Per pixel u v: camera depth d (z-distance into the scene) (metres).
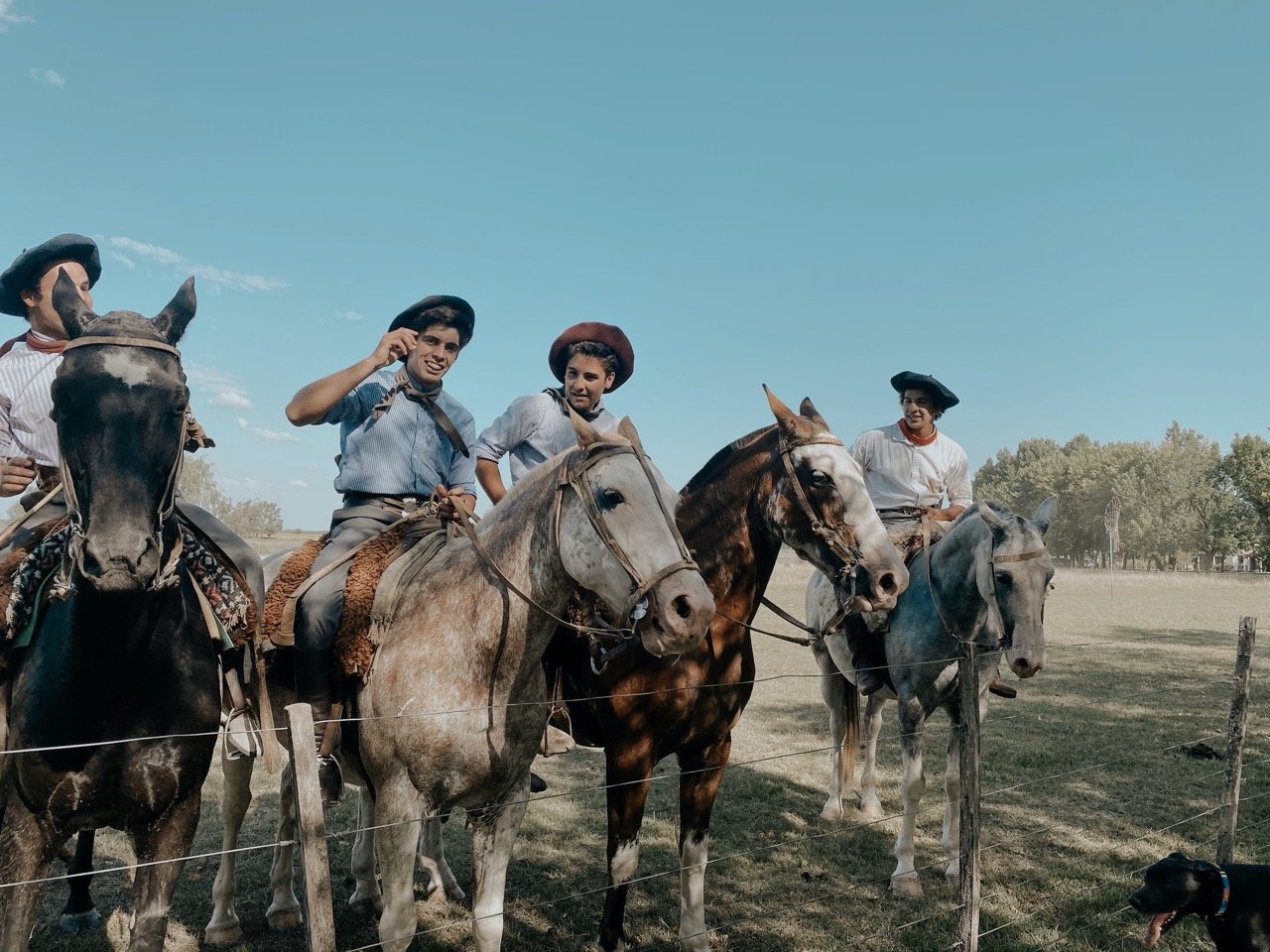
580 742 4.10
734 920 4.42
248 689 3.38
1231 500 66.50
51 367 3.13
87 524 2.25
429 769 2.88
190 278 2.73
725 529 3.94
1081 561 84.19
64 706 2.46
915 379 5.72
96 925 4.37
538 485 3.07
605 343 4.34
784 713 9.72
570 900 4.70
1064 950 4.01
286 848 4.37
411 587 3.15
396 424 3.77
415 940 4.23
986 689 5.15
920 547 5.36
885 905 4.61
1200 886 3.30
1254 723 9.02
